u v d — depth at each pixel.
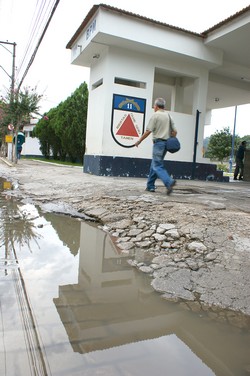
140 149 9.85
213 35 9.48
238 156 13.39
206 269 2.55
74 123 19.20
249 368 1.45
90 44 9.15
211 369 1.43
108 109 9.34
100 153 9.43
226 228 3.36
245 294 2.19
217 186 8.48
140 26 8.84
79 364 1.39
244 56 10.70
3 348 1.47
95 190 5.79
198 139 10.93
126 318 1.84
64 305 1.93
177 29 9.33
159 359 1.47
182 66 10.38
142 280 2.40
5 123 18.30
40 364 1.37
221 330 1.77
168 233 3.25
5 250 2.89
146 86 9.83
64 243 3.17
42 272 2.44
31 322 1.71
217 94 14.77
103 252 2.97
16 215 4.23
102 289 2.21
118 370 1.37
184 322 1.84
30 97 15.07
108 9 8.32
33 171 11.07
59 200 5.27
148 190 5.74
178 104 11.92
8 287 2.13
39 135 26.30
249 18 8.21
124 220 3.82
